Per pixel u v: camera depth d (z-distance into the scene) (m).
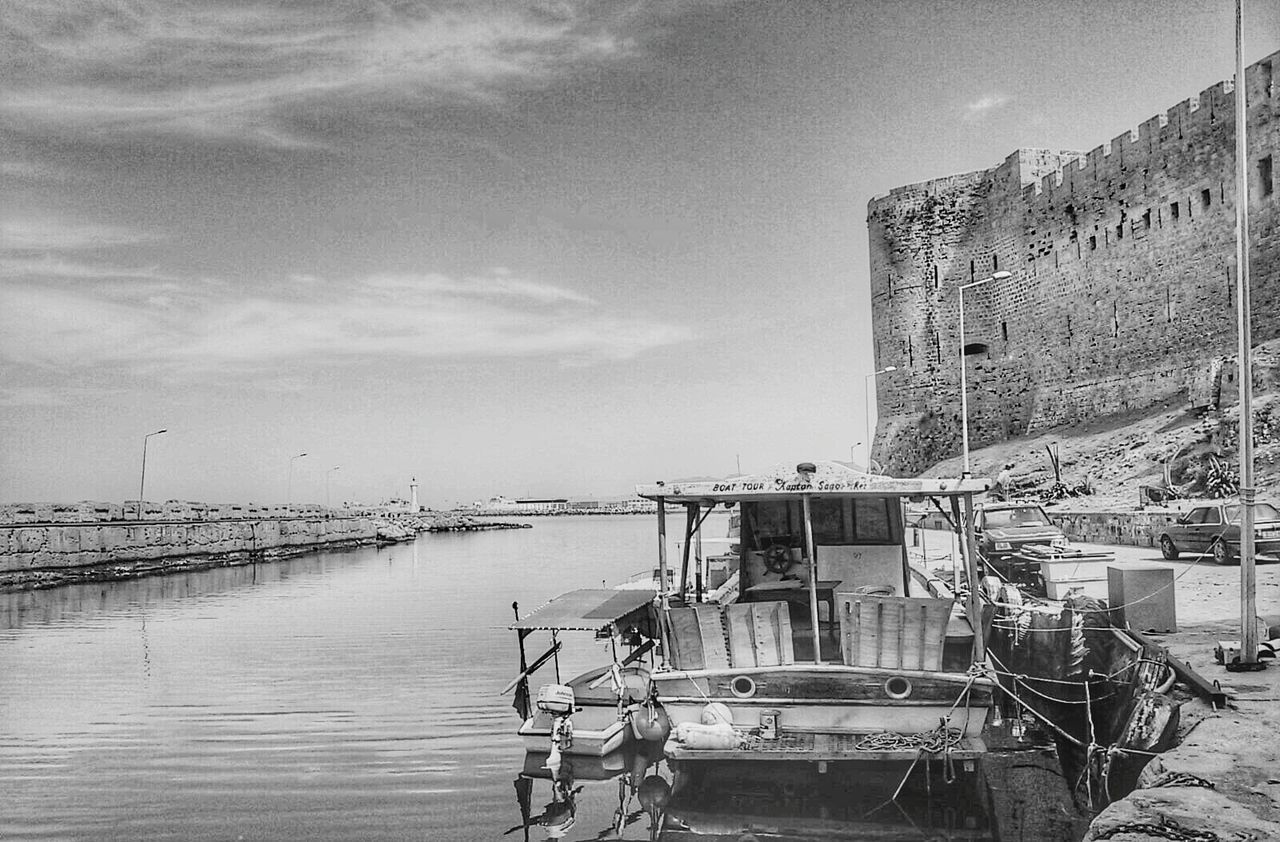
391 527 106.69
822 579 15.03
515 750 14.89
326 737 15.95
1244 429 12.26
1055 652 14.09
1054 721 13.66
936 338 69.50
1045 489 43.44
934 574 21.45
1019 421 63.53
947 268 69.50
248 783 13.34
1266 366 38.94
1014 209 64.44
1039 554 24.28
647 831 11.33
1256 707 10.03
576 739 13.40
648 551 76.56
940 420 69.12
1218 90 46.84
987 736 12.30
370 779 13.44
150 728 16.88
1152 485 36.56
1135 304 52.59
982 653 12.78
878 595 12.77
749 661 13.02
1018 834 10.76
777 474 13.61
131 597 41.78
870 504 14.97
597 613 15.25
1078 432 53.50
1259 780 8.04
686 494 13.43
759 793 12.52
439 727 16.53
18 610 36.94
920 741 12.17
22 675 22.64
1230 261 45.66
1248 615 11.93
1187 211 48.78
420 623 31.86
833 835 11.02
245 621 33.06
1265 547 23.02
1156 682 11.34
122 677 22.27
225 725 17.00
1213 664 12.08
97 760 14.70
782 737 12.56
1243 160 12.92
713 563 25.64
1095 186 56.25
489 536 125.25
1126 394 52.72
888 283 72.50
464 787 13.03
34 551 45.69
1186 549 24.41
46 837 11.31
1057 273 59.81
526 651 25.34
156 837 11.27
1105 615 14.52
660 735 13.20
